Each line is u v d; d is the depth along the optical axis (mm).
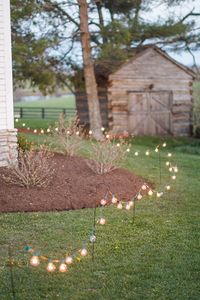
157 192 10281
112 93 22297
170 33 20250
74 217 8305
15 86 20516
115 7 21484
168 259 6516
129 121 22766
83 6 19031
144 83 23047
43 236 7273
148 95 23219
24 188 9414
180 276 5984
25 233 7391
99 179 10602
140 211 8891
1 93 10766
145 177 12039
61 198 9203
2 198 8859
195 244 7145
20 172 9445
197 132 24250
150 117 23312
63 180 10156
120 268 6172
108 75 22109
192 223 8227
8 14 10727
